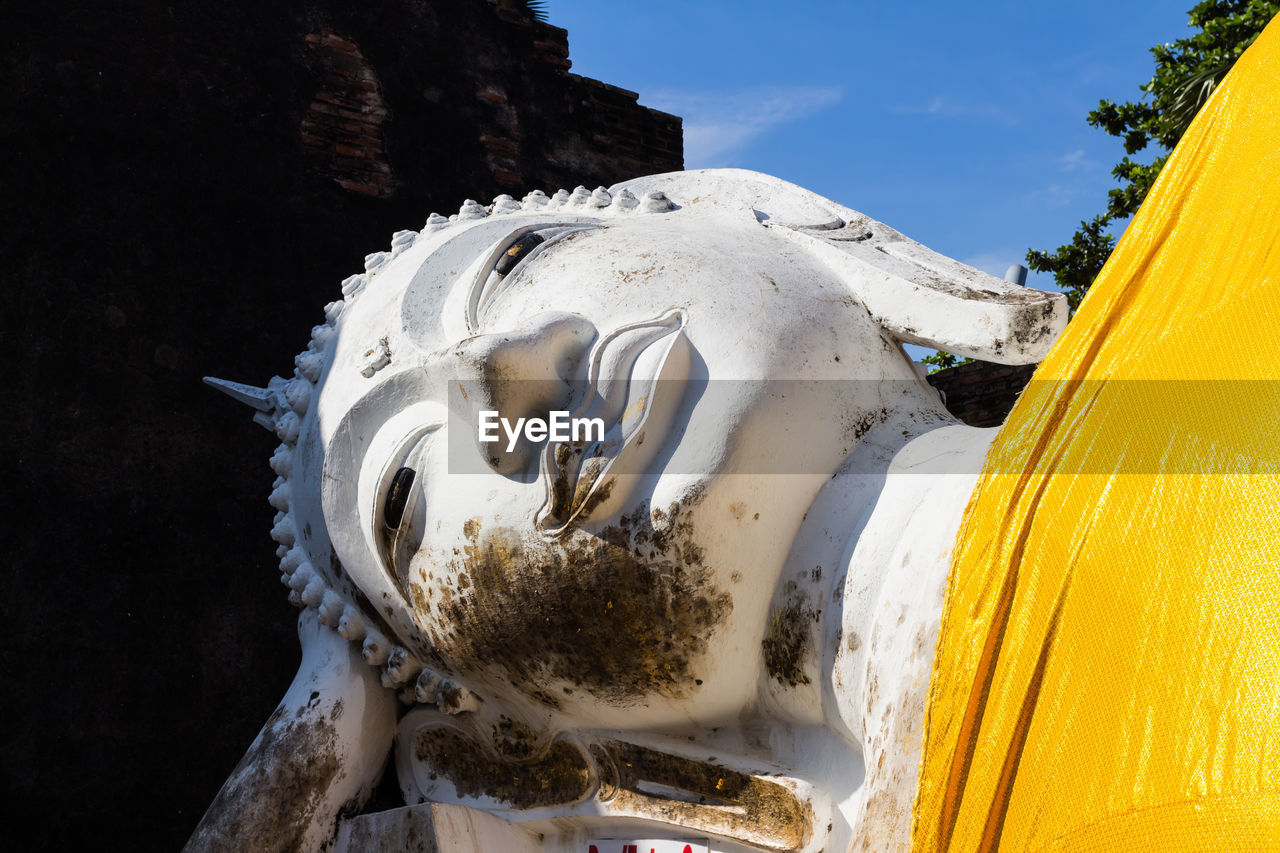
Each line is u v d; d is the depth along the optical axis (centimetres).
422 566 305
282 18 757
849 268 316
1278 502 162
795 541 273
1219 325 192
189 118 706
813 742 274
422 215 785
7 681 577
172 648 627
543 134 859
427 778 355
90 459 628
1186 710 159
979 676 197
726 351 274
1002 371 690
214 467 664
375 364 333
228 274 698
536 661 292
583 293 299
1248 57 231
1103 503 187
